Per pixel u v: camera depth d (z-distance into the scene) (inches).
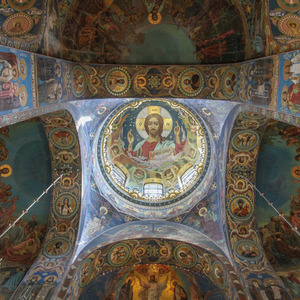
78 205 505.0
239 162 499.8
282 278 434.3
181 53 440.1
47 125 458.9
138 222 557.3
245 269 449.7
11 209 483.8
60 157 494.6
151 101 672.4
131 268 557.6
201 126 567.8
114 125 649.6
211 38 423.2
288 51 341.7
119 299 548.4
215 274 490.6
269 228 487.5
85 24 410.3
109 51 434.9
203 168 579.8
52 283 430.9
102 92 449.1
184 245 514.9
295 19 343.3
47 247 478.3
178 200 578.6
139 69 444.8
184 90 453.4
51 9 366.3
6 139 464.8
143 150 705.6
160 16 414.6
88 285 507.5
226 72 430.3
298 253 458.3
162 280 565.3
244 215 501.7
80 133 488.7
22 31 340.2
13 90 308.2
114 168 643.5
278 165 491.8
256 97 386.3
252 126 461.1
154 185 665.0
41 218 498.0
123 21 415.8
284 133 461.7
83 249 486.6
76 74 426.3
